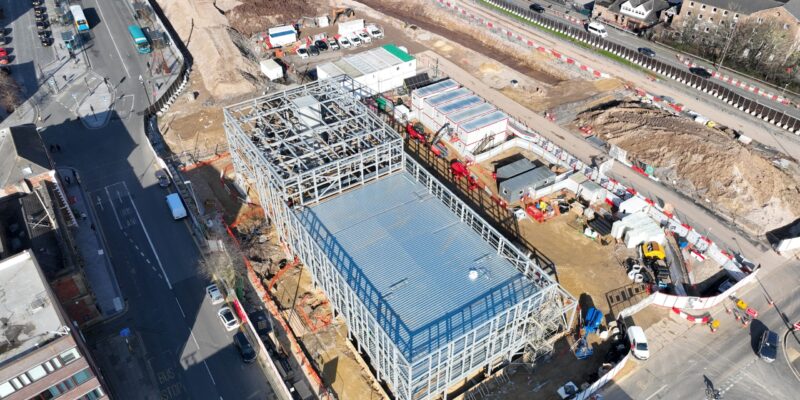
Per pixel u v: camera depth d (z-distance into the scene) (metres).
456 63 108.62
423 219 59.19
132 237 67.56
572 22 123.44
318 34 117.31
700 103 93.31
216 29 111.19
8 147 66.94
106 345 55.41
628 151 82.06
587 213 70.69
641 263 64.88
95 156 81.06
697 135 79.06
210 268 63.41
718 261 64.75
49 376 43.25
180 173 78.19
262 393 51.41
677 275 63.53
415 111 89.62
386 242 55.97
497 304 49.28
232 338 56.28
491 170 79.56
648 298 59.09
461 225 58.38
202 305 59.56
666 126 82.69
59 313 44.22
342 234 57.03
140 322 57.72
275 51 110.38
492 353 49.88
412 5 133.50
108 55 107.31
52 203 61.97
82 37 113.12
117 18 120.88
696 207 72.50
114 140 84.44
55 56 106.31
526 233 69.00
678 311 58.94
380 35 117.81
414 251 54.94
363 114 69.19
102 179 76.75
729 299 60.28
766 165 74.00
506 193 72.81
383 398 51.25
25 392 42.50
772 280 62.62
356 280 51.53
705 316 58.34
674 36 111.69
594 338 56.38
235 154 72.94
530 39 114.88
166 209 71.81
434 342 45.72
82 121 88.50
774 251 66.38
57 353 42.53
